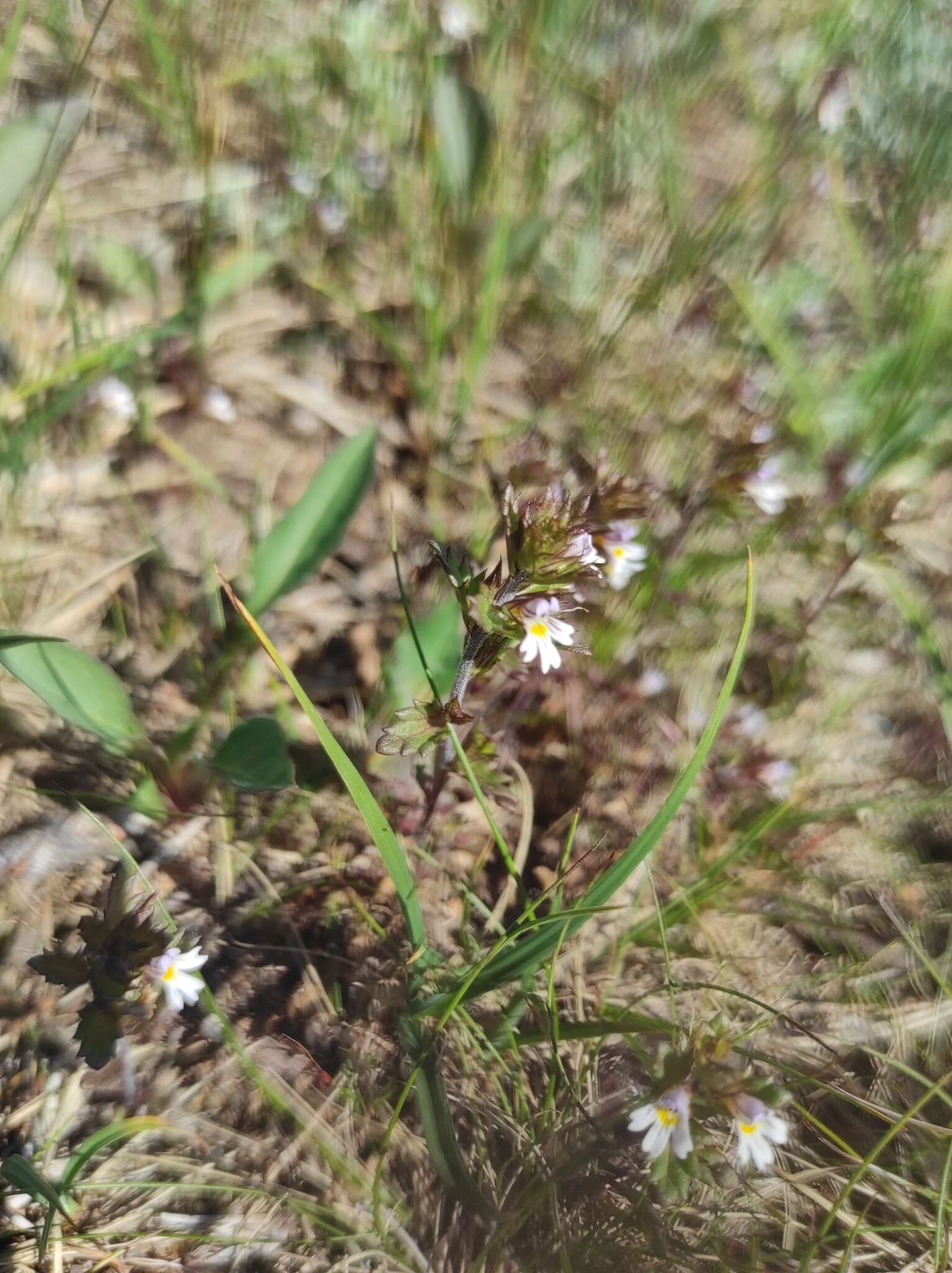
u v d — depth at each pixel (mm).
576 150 254
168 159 223
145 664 166
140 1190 121
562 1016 142
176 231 214
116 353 177
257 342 205
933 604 198
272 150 232
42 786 148
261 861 150
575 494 154
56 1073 126
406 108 247
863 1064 142
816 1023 146
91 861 143
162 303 203
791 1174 131
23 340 189
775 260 246
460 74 250
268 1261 119
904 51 293
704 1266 121
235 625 156
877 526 180
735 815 165
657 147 260
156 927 139
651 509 184
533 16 261
